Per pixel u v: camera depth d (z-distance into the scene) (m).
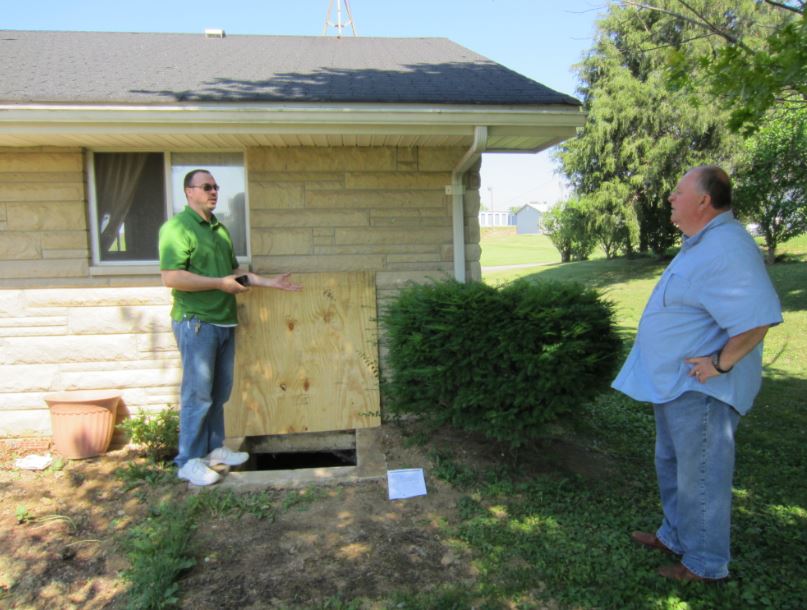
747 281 2.59
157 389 5.02
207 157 5.07
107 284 4.96
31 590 3.00
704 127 16.58
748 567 3.06
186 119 4.15
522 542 3.32
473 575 3.05
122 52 6.20
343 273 5.05
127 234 5.04
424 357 3.97
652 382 2.94
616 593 2.87
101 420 4.55
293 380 4.97
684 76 3.62
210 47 6.75
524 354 3.71
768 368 7.39
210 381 4.12
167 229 3.91
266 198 5.03
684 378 2.82
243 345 4.93
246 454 4.35
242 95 4.26
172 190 5.04
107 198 5.00
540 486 3.98
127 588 2.99
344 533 3.45
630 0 4.25
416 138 4.66
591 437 5.07
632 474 4.36
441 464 4.27
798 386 6.62
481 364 3.82
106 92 4.29
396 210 5.13
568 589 2.91
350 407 5.00
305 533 3.45
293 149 5.02
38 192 4.86
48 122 4.10
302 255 5.09
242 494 3.90
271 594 2.91
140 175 5.02
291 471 4.20
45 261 4.90
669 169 17.56
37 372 4.95
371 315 5.07
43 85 4.50
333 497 3.88
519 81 5.12
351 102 4.21
